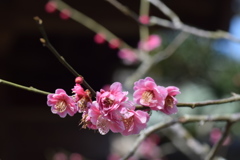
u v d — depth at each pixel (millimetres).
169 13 4695
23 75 8906
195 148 4664
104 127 1772
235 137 11578
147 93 1837
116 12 6996
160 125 3412
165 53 5891
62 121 9086
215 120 3387
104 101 1757
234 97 2305
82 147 9008
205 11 6910
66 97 1860
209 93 11836
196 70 11578
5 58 7711
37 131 8852
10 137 8539
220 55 11859
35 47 8688
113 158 7469
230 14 6723
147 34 6312
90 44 9047
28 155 8539
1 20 6898
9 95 8711
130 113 1787
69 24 7109
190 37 11289
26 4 6879
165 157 8961
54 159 7387
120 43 6125
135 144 3293
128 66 10055
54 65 9031
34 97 8938
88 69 9414
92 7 6961
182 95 11367
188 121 3436
